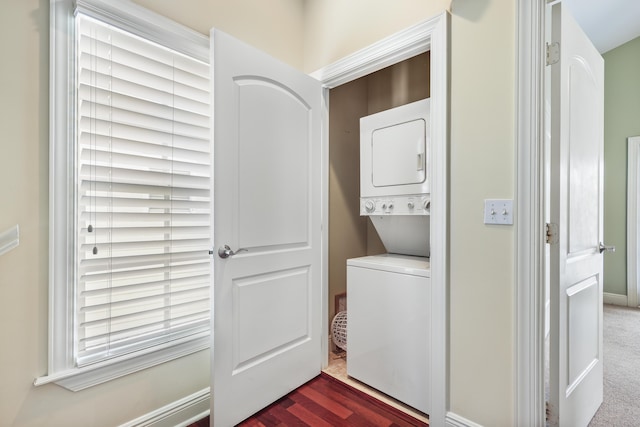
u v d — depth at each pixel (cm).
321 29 214
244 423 165
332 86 215
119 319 148
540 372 130
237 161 162
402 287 179
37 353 124
